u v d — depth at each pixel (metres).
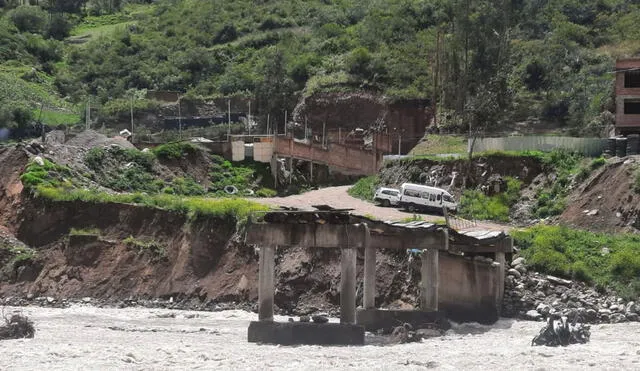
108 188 119.94
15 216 106.69
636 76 125.12
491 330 74.88
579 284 85.62
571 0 199.75
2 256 101.31
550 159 113.81
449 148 141.75
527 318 80.62
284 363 57.22
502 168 115.81
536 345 65.12
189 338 71.25
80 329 76.38
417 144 153.62
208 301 91.12
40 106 191.25
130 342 68.06
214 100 192.75
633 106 125.31
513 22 189.38
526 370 54.03
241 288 90.69
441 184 119.25
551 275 86.88
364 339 67.75
